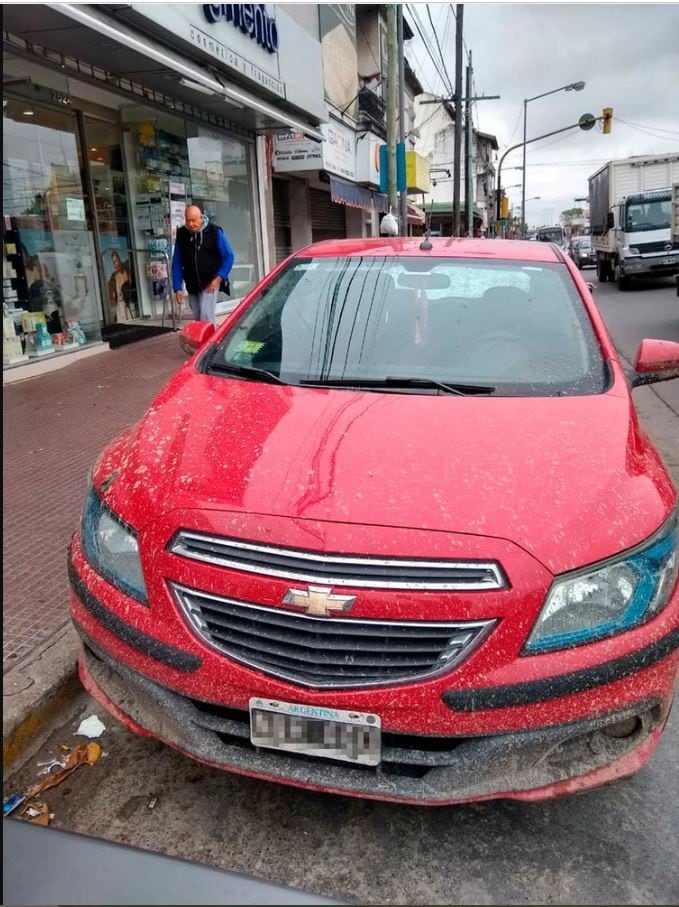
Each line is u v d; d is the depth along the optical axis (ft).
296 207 62.03
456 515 6.66
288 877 7.09
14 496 15.19
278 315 11.10
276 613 6.49
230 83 30.66
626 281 73.61
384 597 6.29
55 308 26.55
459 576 6.33
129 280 36.65
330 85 55.31
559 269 11.68
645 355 10.83
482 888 6.98
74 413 21.08
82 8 20.40
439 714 6.30
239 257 42.80
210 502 7.01
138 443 8.41
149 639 6.89
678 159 76.13
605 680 6.47
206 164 38.14
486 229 175.32
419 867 7.20
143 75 28.63
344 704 6.33
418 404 8.75
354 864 7.23
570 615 6.50
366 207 68.64
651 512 7.22
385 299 11.07
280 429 8.15
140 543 7.09
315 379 9.72
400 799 6.56
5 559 12.55
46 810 7.87
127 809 7.92
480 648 6.29
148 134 34.22
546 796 6.68
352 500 6.83
